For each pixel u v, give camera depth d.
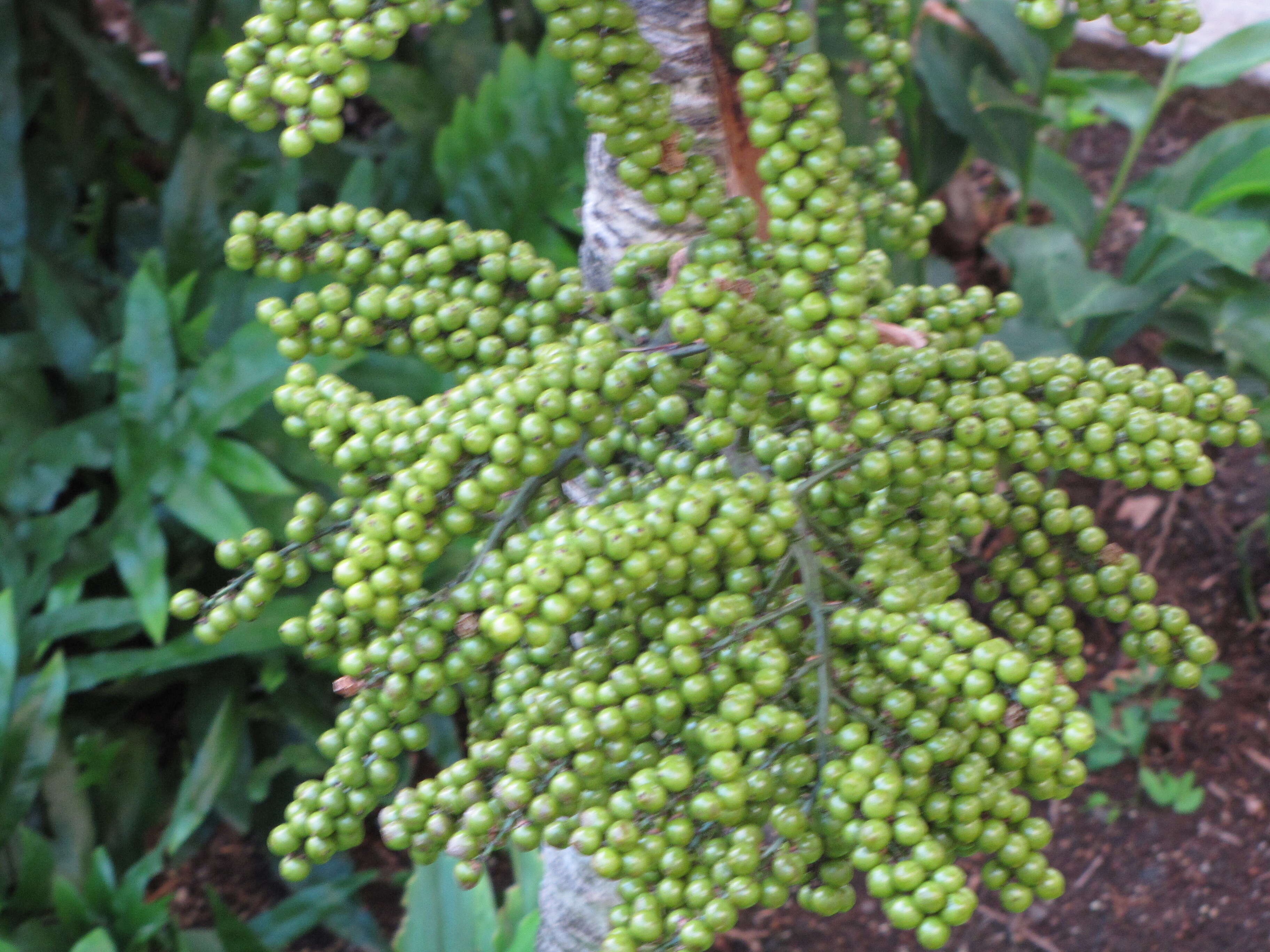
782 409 0.97
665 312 0.84
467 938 1.43
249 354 1.88
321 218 0.93
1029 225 2.88
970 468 0.91
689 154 0.93
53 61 2.51
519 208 2.11
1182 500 2.45
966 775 0.80
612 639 0.87
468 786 0.83
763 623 0.85
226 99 0.80
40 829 1.86
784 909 2.00
